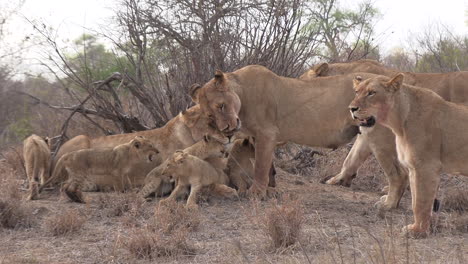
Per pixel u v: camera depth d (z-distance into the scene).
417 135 6.78
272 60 11.19
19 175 10.12
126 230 7.02
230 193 8.48
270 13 11.18
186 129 8.87
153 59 11.75
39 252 6.31
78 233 6.97
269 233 6.47
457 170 6.91
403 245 6.36
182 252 6.24
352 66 9.68
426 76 9.52
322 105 8.50
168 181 8.60
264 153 8.51
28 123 14.91
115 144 9.21
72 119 13.19
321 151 11.45
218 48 11.16
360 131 8.46
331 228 7.13
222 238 6.77
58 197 8.62
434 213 7.63
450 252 6.04
